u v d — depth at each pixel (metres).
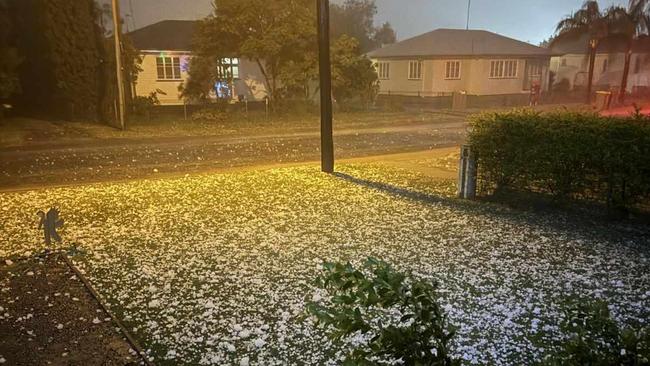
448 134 18.75
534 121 7.95
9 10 24.56
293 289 4.82
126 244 6.21
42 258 5.76
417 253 5.87
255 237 6.48
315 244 6.20
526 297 4.64
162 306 4.48
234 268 5.39
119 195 8.91
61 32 21.36
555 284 4.97
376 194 8.98
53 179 10.51
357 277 1.61
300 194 8.98
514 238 6.45
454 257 5.73
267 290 4.80
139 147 15.20
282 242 6.27
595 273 5.26
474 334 3.93
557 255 5.82
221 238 6.44
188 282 5.02
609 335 1.79
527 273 5.25
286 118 23.14
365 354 1.69
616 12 31.48
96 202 8.39
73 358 3.65
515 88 33.59
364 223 7.13
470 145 8.57
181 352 3.72
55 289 4.89
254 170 11.43
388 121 23.19
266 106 23.91
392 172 11.16
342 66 23.98
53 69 22.58
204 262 5.57
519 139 8.00
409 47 33.53
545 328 4.03
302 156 13.64
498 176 8.44
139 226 6.98
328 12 10.26
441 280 5.04
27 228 6.91
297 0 22.64
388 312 4.12
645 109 27.39
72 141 16.38
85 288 4.91
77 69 21.78
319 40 10.42
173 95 25.62
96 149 14.75
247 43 22.03
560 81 40.41
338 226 6.98
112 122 21.20
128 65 21.31
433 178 10.48
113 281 5.07
